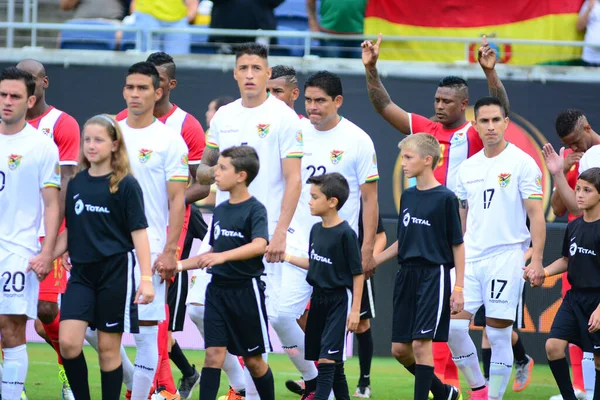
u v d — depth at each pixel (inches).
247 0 1624.0
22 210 855.7
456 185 1029.8
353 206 994.7
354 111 1520.7
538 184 972.6
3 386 854.5
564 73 1531.7
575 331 940.6
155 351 887.7
